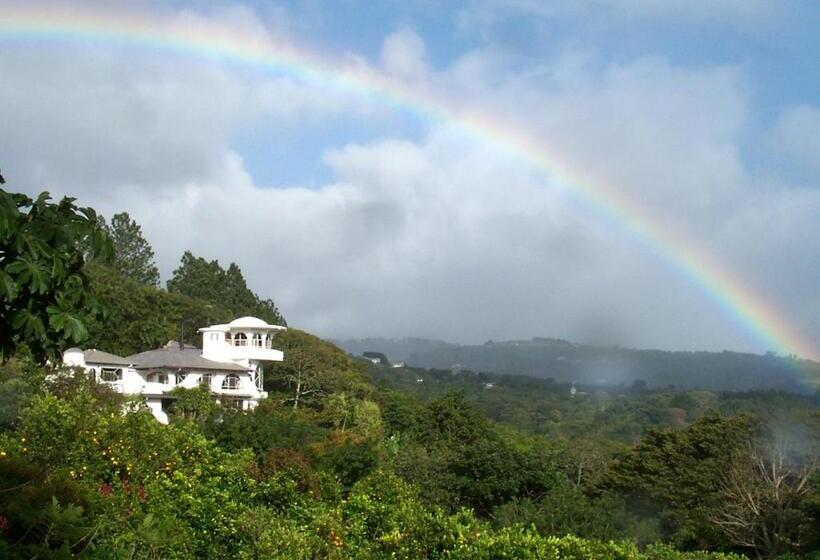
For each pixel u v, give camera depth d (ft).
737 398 261.44
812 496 96.17
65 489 35.42
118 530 36.83
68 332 19.93
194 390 148.46
